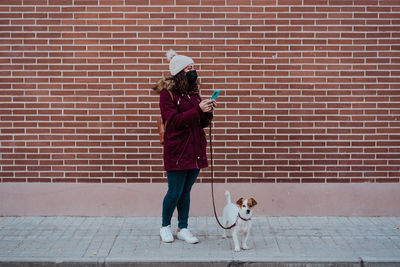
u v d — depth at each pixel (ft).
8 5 19.51
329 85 19.71
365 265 15.14
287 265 15.17
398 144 19.86
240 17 19.52
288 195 20.02
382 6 19.48
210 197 20.01
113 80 19.72
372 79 19.70
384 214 20.04
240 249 16.25
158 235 17.72
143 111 19.81
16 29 19.57
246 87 19.72
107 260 15.17
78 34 19.58
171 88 16.12
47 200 20.02
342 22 19.53
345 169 19.95
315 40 19.58
